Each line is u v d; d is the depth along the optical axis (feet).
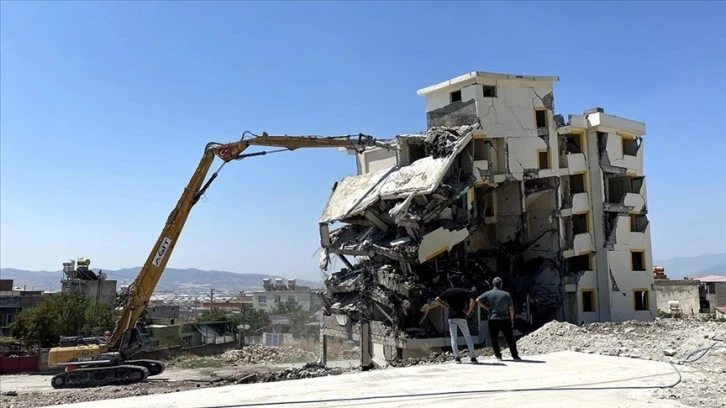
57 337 168.35
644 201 134.62
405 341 101.55
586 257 127.03
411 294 104.68
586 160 128.06
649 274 131.23
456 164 114.01
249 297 553.23
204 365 151.94
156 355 170.71
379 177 127.75
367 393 35.83
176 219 95.55
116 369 90.84
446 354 82.43
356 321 121.90
